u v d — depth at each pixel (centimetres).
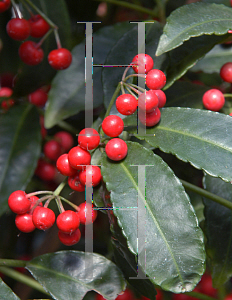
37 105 40
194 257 31
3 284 33
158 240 31
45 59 39
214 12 34
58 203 33
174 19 34
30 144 37
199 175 38
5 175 36
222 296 39
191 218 31
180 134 33
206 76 41
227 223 36
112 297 34
